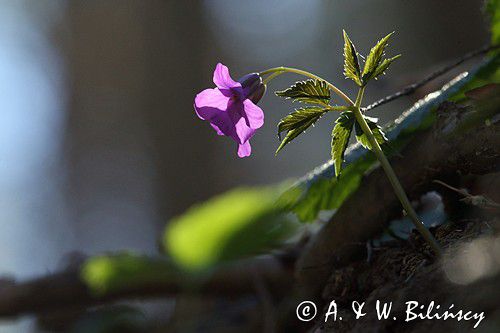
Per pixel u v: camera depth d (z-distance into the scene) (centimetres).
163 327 63
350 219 47
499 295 39
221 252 59
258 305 59
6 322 64
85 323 64
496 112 43
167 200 190
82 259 63
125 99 218
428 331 40
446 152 44
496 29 49
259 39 298
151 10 210
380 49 42
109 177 231
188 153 194
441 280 40
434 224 45
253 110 44
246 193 57
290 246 58
